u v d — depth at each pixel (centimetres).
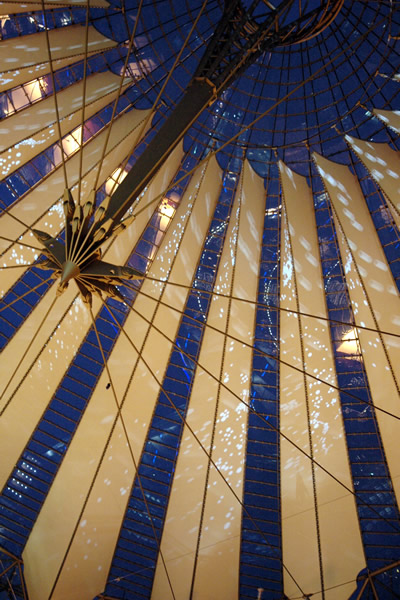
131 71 2111
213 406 2119
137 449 2075
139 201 2161
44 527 1947
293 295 2166
